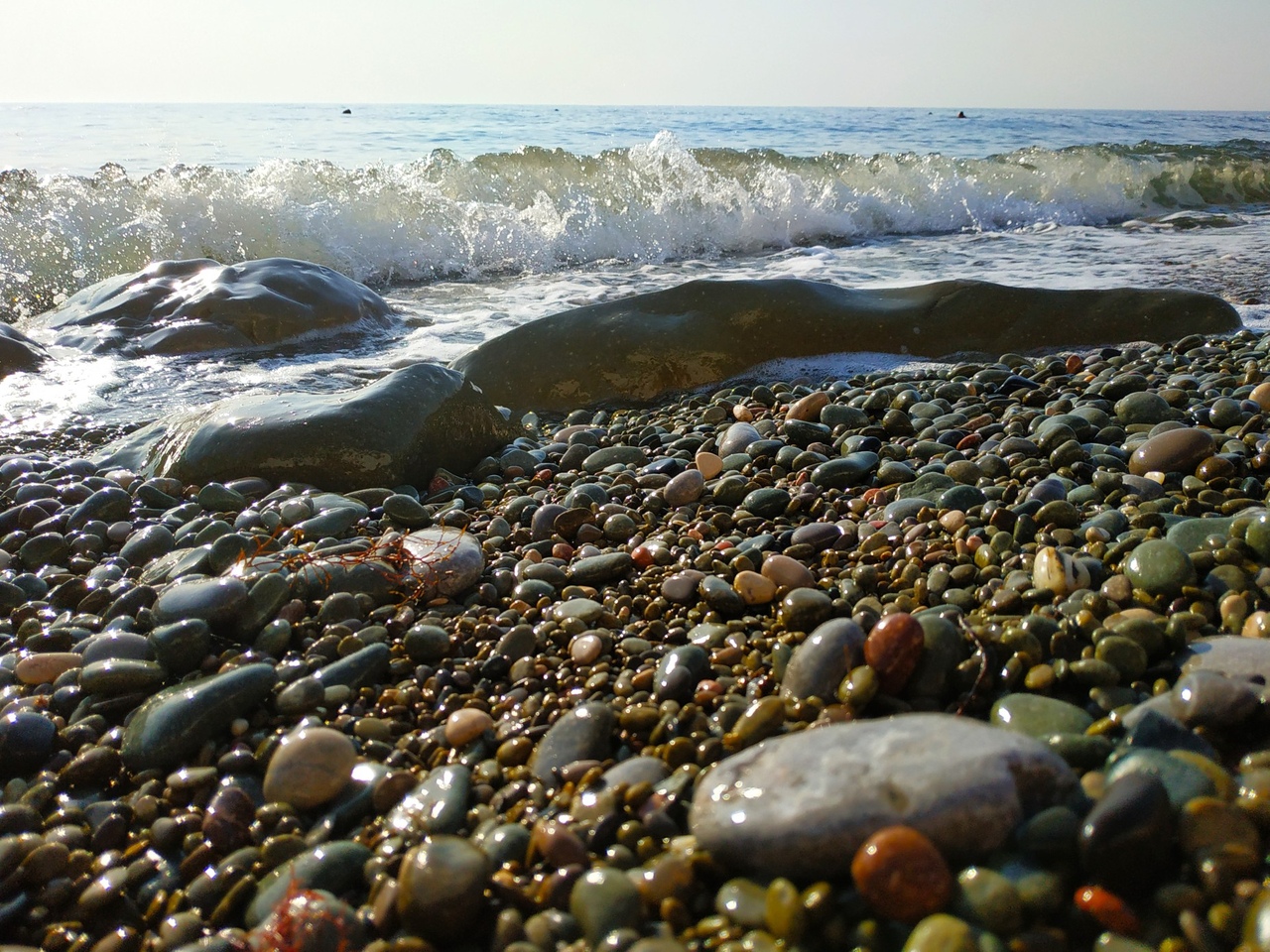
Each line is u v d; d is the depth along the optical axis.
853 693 0.39
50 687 0.48
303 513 0.65
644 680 0.43
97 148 3.42
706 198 1.89
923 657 0.40
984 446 0.73
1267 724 0.36
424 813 0.36
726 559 0.57
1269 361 0.92
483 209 1.75
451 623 0.52
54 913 0.35
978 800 0.29
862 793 0.30
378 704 0.44
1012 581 0.49
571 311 1.06
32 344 1.11
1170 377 0.87
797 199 1.97
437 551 0.57
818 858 0.29
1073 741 0.34
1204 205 2.35
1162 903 0.28
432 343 1.21
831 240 1.98
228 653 0.49
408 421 0.76
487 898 0.31
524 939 0.30
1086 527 0.55
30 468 0.78
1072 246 1.81
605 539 0.63
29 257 1.45
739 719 0.39
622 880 0.31
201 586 0.52
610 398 1.01
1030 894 0.28
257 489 0.71
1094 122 8.22
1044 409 0.82
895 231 2.11
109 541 0.66
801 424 0.78
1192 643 0.42
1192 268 1.52
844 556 0.57
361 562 0.55
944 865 0.28
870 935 0.28
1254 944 0.26
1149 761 0.32
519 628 0.48
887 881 0.28
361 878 0.34
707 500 0.69
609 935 0.29
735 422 0.87
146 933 0.34
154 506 0.71
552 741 0.39
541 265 1.73
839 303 1.10
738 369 1.04
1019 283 1.42
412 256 1.65
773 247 1.92
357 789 0.38
